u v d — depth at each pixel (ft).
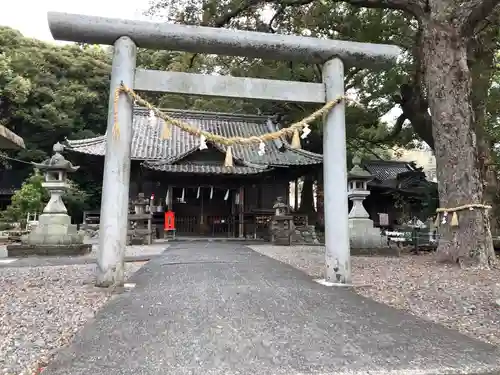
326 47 22.21
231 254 39.68
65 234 37.06
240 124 87.56
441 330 12.95
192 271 26.23
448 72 31.86
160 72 20.67
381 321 13.92
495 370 9.54
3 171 104.94
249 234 71.31
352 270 28.19
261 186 76.38
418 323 13.75
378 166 108.78
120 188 19.76
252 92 21.54
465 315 15.51
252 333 12.17
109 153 19.76
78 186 91.09
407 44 49.01
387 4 36.68
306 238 61.00
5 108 101.24
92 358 9.93
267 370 9.23
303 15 51.55
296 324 13.28
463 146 31.19
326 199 22.38
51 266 28.45
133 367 9.35
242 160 67.56
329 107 22.02
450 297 18.72
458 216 30.73
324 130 22.71
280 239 58.13
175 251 42.70
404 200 93.86
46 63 108.06
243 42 21.34
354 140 83.71
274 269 27.94
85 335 11.79
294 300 17.17
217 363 9.66
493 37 48.06
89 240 57.62
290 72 57.77
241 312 14.82
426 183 90.84
